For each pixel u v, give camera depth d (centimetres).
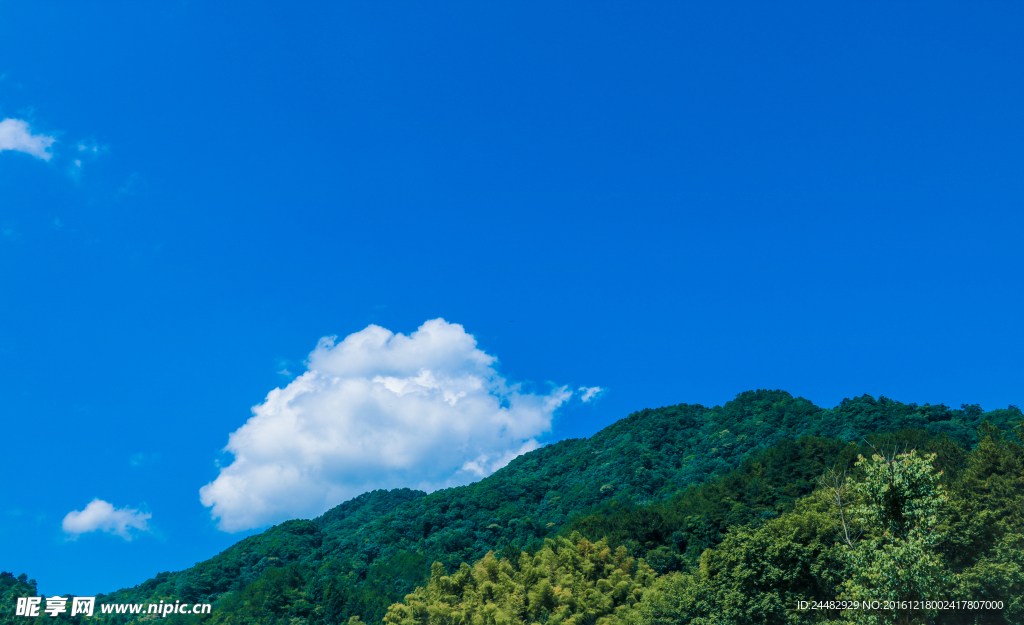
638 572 7962
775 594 4688
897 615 3072
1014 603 4034
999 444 6406
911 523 3200
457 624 7456
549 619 7219
